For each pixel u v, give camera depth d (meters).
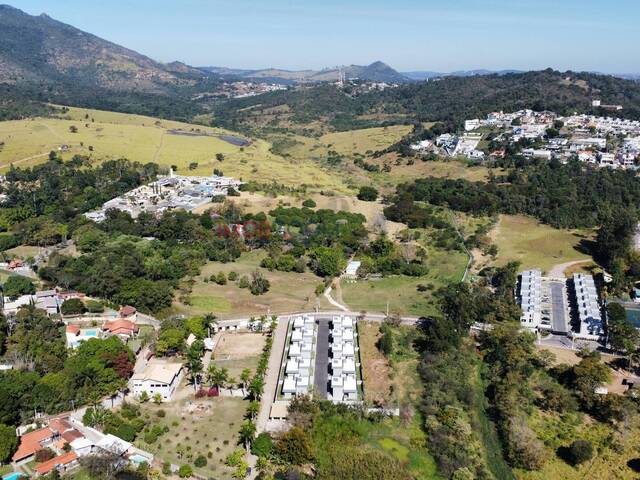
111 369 139.38
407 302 196.62
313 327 171.75
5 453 111.94
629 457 121.50
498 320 180.75
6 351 150.38
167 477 112.62
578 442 120.38
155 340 159.88
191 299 192.62
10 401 123.25
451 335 161.00
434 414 133.62
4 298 184.12
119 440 119.44
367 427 129.38
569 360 158.12
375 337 170.38
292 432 118.75
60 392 132.12
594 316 180.25
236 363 154.75
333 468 115.69
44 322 162.38
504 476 116.94
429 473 117.19
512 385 142.12
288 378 144.50
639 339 163.38
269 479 111.00
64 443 117.56
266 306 191.25
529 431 127.56
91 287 187.62
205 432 125.81
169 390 138.88
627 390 142.62
